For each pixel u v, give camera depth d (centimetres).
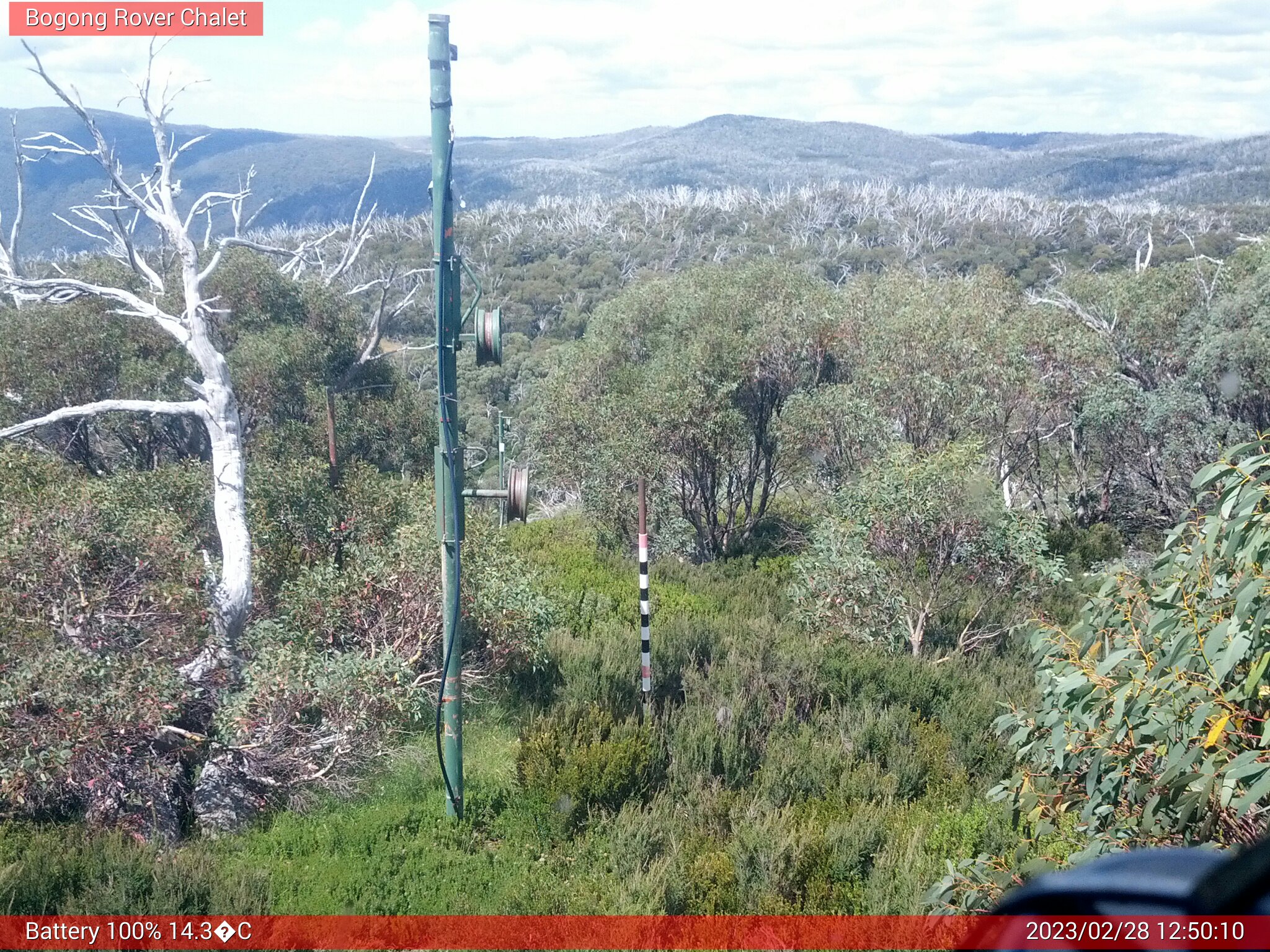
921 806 849
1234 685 431
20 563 831
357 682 860
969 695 1076
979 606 1356
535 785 828
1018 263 8369
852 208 12619
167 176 1030
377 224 11156
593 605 1459
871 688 1097
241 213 1762
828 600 1323
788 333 2038
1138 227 9225
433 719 999
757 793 857
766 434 2086
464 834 783
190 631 905
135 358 2159
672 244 10625
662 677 1113
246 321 2384
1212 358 1822
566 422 2128
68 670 760
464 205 755
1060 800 517
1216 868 124
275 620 999
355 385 2584
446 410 762
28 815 763
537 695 1065
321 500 1205
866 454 1819
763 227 11688
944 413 1889
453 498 772
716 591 1680
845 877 718
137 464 2228
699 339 1948
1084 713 481
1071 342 2039
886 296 2334
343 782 859
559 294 8250
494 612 1031
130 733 791
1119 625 518
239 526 967
